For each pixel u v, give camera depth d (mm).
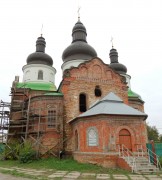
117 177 14672
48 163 20906
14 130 28844
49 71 38125
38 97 27422
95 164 19797
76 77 28266
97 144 20344
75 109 26969
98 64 29797
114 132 20266
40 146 25219
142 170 17047
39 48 39938
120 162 18641
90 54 34406
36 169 18078
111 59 45344
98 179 13891
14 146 25625
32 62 37656
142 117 21500
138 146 20453
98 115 20766
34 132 25766
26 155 22438
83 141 21688
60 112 26812
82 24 38250
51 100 27328
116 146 19844
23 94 31656
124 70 43375
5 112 29578
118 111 21062
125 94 29891
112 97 23688
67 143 25516
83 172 16578
